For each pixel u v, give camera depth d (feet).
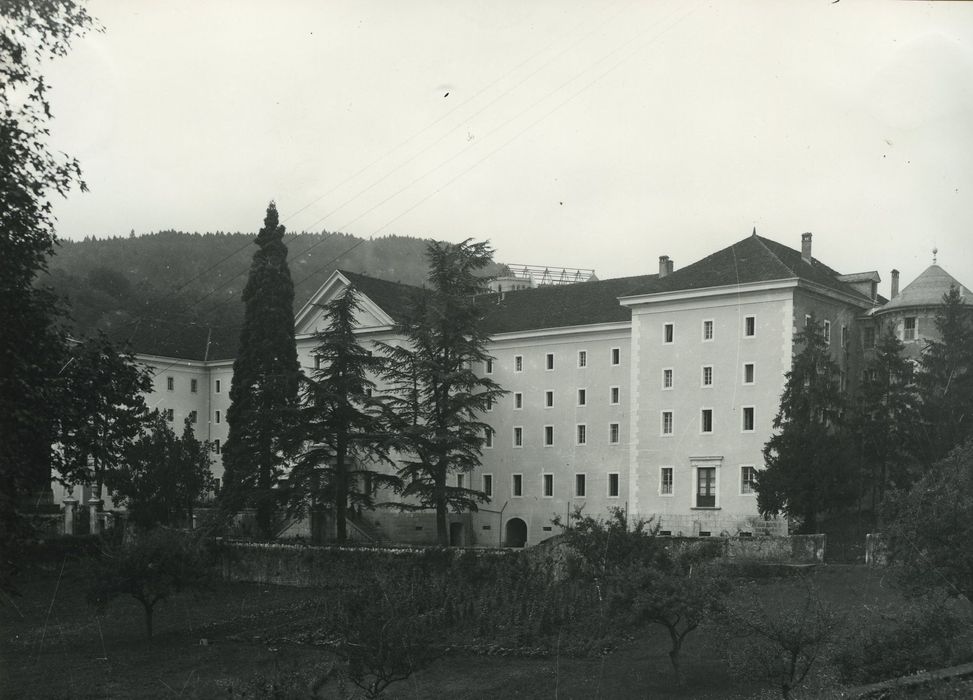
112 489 187.42
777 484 152.46
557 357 224.12
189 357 296.10
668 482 194.59
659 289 198.49
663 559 111.14
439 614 114.62
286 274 205.05
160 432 183.73
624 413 212.43
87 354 58.75
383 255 597.52
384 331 240.53
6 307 53.52
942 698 55.21
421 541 226.38
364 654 74.38
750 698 73.51
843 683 66.03
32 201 53.16
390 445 179.73
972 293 191.31
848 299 200.13
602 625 108.88
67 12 54.13
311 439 181.68
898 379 167.32
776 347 183.42
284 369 200.85
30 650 112.16
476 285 190.08
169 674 98.07
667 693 81.97
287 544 169.48
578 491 217.15
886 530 78.89
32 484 57.47
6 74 52.65
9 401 53.67
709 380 191.31
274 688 71.31
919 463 162.91
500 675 94.02
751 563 131.75
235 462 191.01
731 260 196.03
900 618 77.66
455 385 187.83
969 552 73.41
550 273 363.15
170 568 118.73
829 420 168.96
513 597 117.50
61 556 161.38
